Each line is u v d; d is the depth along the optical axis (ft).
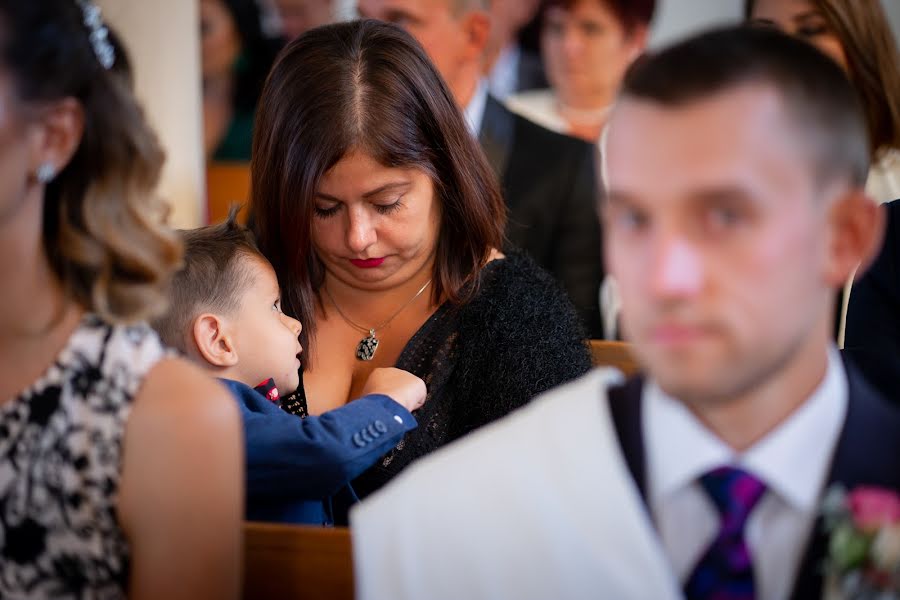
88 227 4.40
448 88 7.29
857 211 3.54
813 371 3.64
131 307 4.51
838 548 3.44
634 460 3.77
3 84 3.96
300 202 6.97
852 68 9.98
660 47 3.67
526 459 3.83
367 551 3.92
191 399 4.45
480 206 7.38
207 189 14.20
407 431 6.88
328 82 6.83
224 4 13.58
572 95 13.35
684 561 3.69
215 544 4.52
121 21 13.30
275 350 7.06
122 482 4.43
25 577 4.44
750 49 3.43
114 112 4.42
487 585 3.81
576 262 13.48
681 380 3.39
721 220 3.34
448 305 7.53
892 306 6.95
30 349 4.38
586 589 3.72
